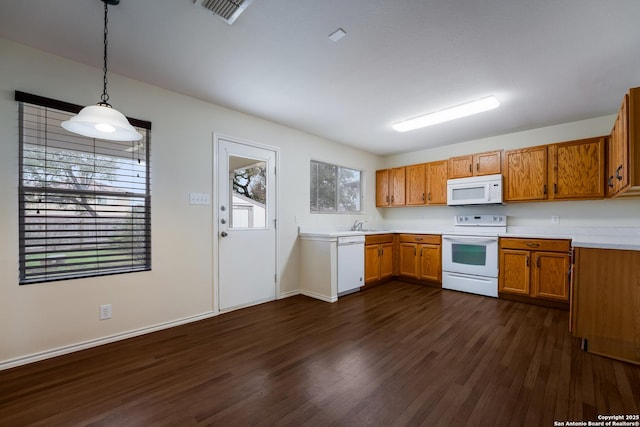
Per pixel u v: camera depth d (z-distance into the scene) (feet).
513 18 5.64
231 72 7.81
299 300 11.71
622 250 6.82
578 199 11.00
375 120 11.48
